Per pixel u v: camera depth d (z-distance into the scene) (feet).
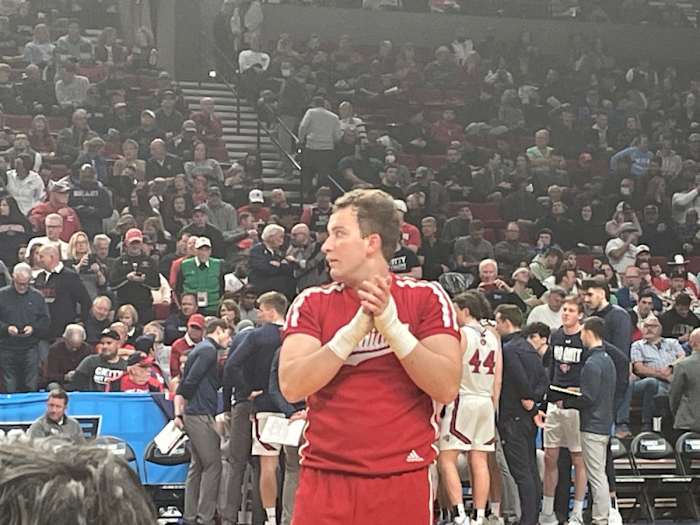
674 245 62.64
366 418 11.61
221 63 76.13
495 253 53.16
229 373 28.50
